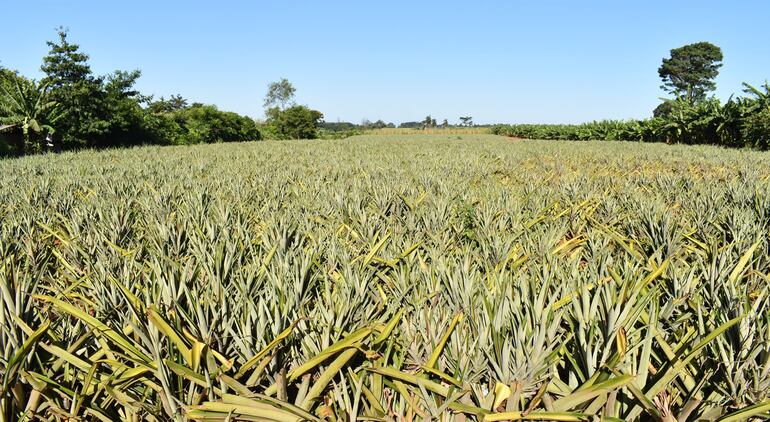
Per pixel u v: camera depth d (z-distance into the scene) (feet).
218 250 13.00
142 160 56.59
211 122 175.22
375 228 18.38
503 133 271.08
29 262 14.58
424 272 12.39
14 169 44.01
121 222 18.79
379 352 9.53
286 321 9.42
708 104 105.91
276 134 250.37
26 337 9.14
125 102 124.88
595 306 8.82
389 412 8.23
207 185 31.19
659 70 284.41
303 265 11.84
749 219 17.70
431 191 27.22
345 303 10.18
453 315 10.13
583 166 48.57
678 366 7.47
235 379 7.82
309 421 7.30
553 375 8.02
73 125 112.98
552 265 12.51
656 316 9.05
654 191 29.40
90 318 9.07
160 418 7.98
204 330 8.76
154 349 8.39
